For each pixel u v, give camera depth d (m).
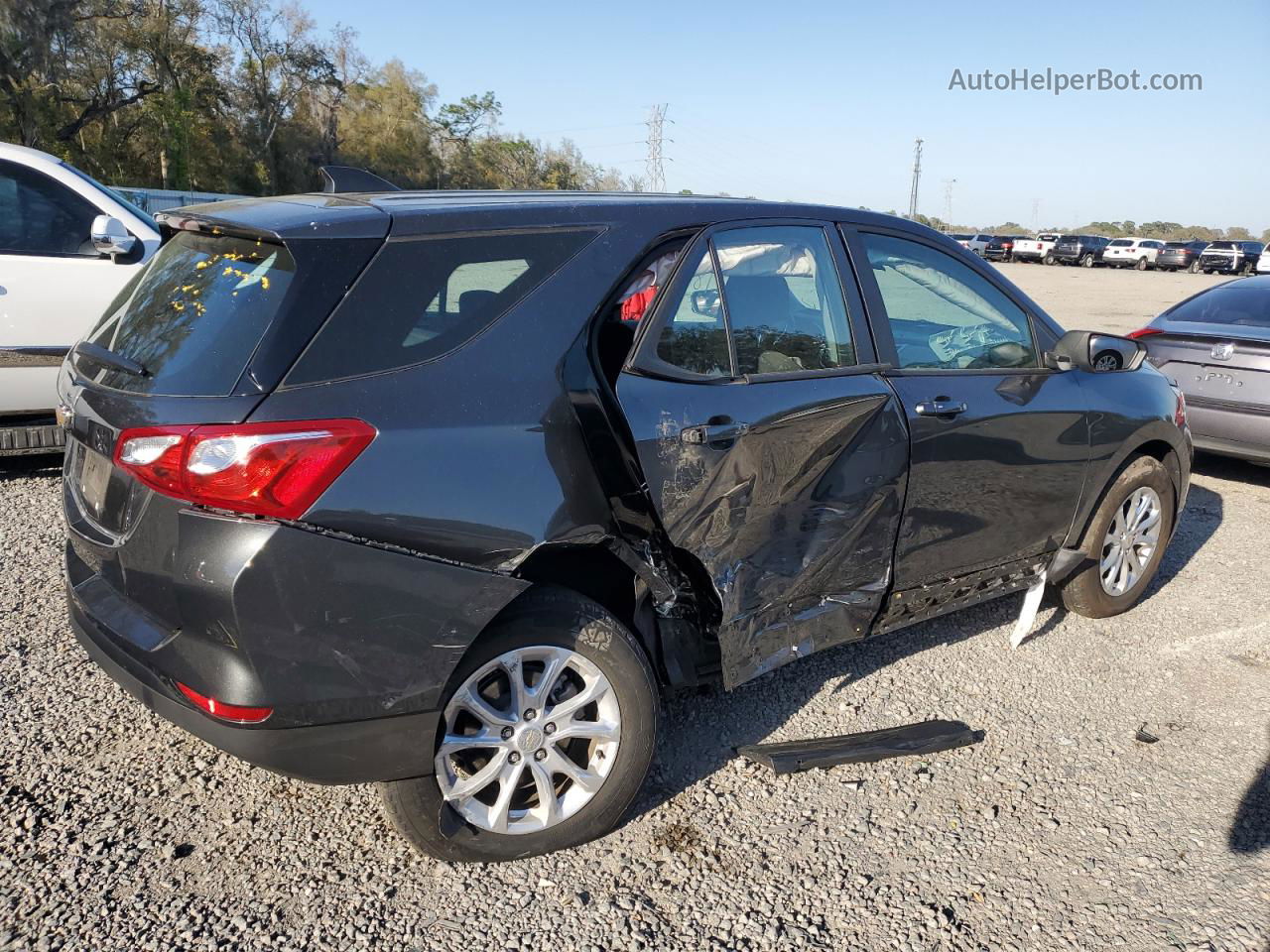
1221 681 4.07
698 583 3.02
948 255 3.84
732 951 2.48
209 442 2.24
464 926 2.53
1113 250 56.22
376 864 2.75
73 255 5.80
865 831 2.99
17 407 5.71
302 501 2.26
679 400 2.88
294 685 2.31
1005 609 4.78
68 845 2.76
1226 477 7.68
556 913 2.59
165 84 54.97
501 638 2.58
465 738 2.61
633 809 3.04
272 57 61.38
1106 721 3.72
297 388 2.31
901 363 3.53
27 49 46.78
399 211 2.61
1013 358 3.98
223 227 2.63
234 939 2.45
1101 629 4.57
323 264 2.42
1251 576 5.33
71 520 2.75
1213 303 7.51
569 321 2.71
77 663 3.79
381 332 2.43
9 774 3.07
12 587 4.41
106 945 2.40
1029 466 3.87
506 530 2.50
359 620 2.35
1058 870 2.84
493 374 2.55
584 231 2.83
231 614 2.24
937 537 3.61
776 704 3.76
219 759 3.23
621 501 2.71
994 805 3.14
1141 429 4.34
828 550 3.26
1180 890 2.77
